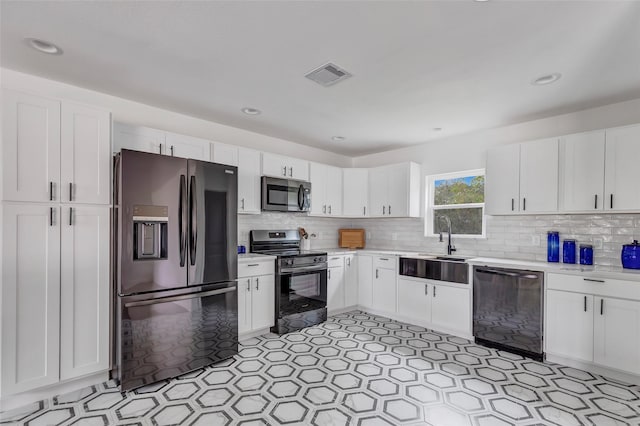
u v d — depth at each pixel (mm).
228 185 2936
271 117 3436
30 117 2092
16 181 2035
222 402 2143
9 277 2008
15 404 2057
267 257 3494
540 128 3420
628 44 1974
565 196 3000
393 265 4070
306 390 2297
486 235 3826
